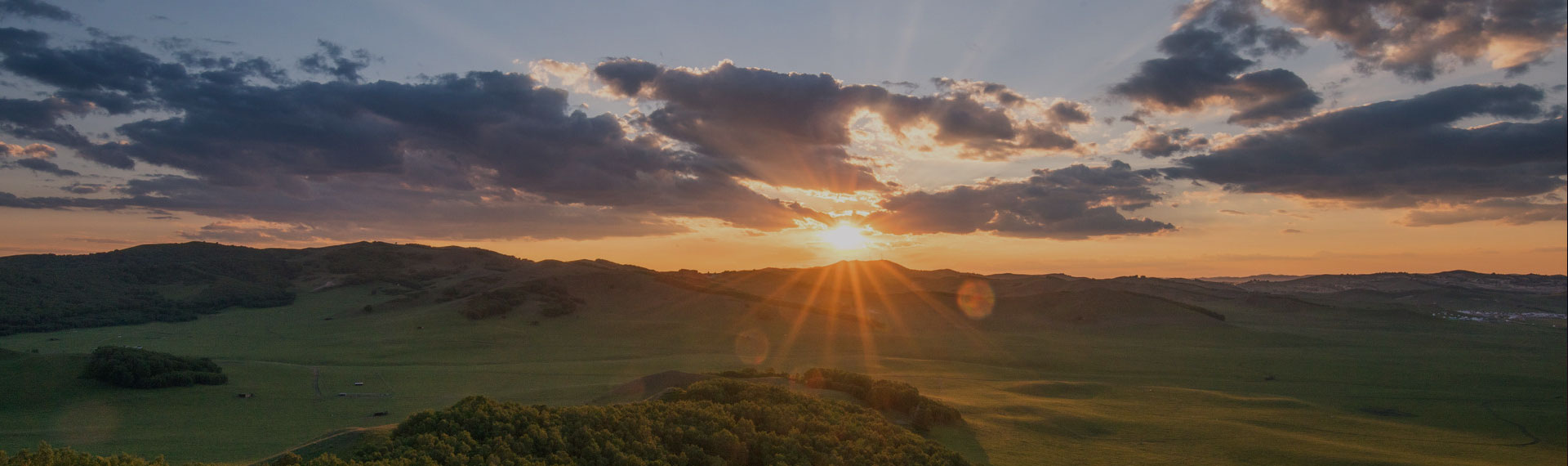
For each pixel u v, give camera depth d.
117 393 96.19
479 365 134.25
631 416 45.94
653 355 150.50
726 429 46.03
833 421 55.06
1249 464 62.25
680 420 47.47
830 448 46.66
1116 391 103.38
